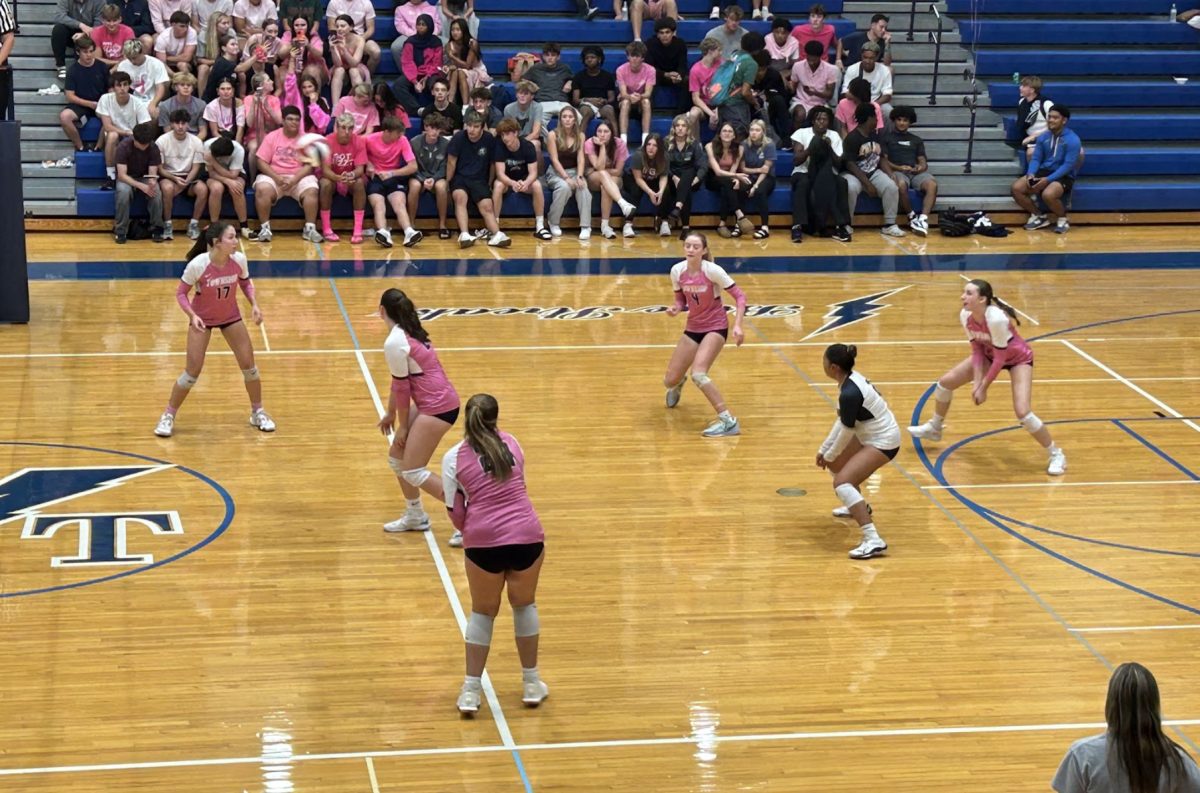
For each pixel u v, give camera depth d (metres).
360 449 11.34
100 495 10.27
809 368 13.68
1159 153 20.58
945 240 19.19
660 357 13.88
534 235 18.77
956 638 8.47
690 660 8.12
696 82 19.70
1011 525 10.21
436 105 18.67
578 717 7.47
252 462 10.99
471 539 7.18
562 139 18.62
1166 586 9.25
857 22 22.17
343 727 7.31
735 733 7.34
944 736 7.36
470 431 7.19
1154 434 12.14
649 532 9.93
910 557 9.62
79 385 12.58
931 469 11.29
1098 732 7.42
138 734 7.16
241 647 8.13
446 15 19.91
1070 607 8.92
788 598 8.95
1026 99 20.41
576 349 14.05
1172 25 22.16
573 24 20.89
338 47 19.00
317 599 8.78
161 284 15.84
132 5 19.25
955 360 13.96
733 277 17.00
